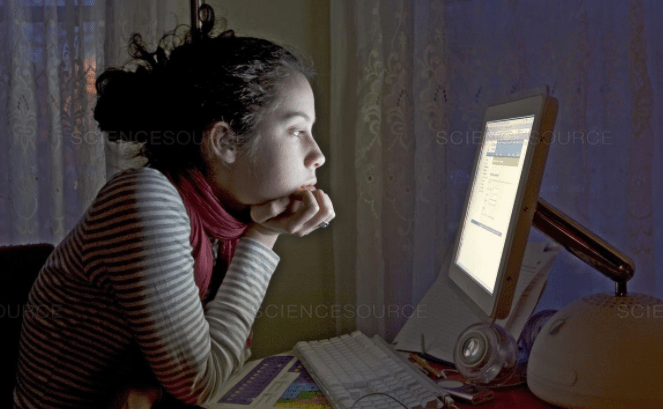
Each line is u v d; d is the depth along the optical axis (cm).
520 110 82
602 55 124
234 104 75
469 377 84
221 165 79
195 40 81
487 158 97
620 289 79
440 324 110
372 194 136
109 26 146
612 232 126
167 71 79
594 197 127
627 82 122
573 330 75
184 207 74
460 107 136
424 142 136
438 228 137
